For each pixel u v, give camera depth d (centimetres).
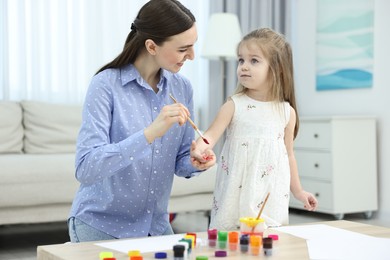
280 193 204
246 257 126
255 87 205
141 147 150
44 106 423
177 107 149
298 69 552
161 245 138
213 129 205
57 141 418
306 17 542
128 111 172
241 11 532
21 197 329
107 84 170
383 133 474
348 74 500
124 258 124
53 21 451
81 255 127
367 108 486
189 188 379
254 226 152
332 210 458
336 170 458
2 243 368
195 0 516
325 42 521
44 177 334
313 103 537
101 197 172
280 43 208
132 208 175
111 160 150
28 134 414
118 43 477
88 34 464
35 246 358
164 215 185
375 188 475
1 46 429
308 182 481
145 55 175
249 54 204
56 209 344
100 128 163
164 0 165
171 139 178
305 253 132
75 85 460
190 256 127
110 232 174
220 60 505
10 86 437
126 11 479
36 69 444
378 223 454
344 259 127
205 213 413
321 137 466
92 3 464
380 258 129
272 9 550
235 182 201
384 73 470
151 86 183
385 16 468
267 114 205
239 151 203
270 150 203
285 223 205
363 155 469
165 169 179
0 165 326
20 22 435
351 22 496
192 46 169
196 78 522
